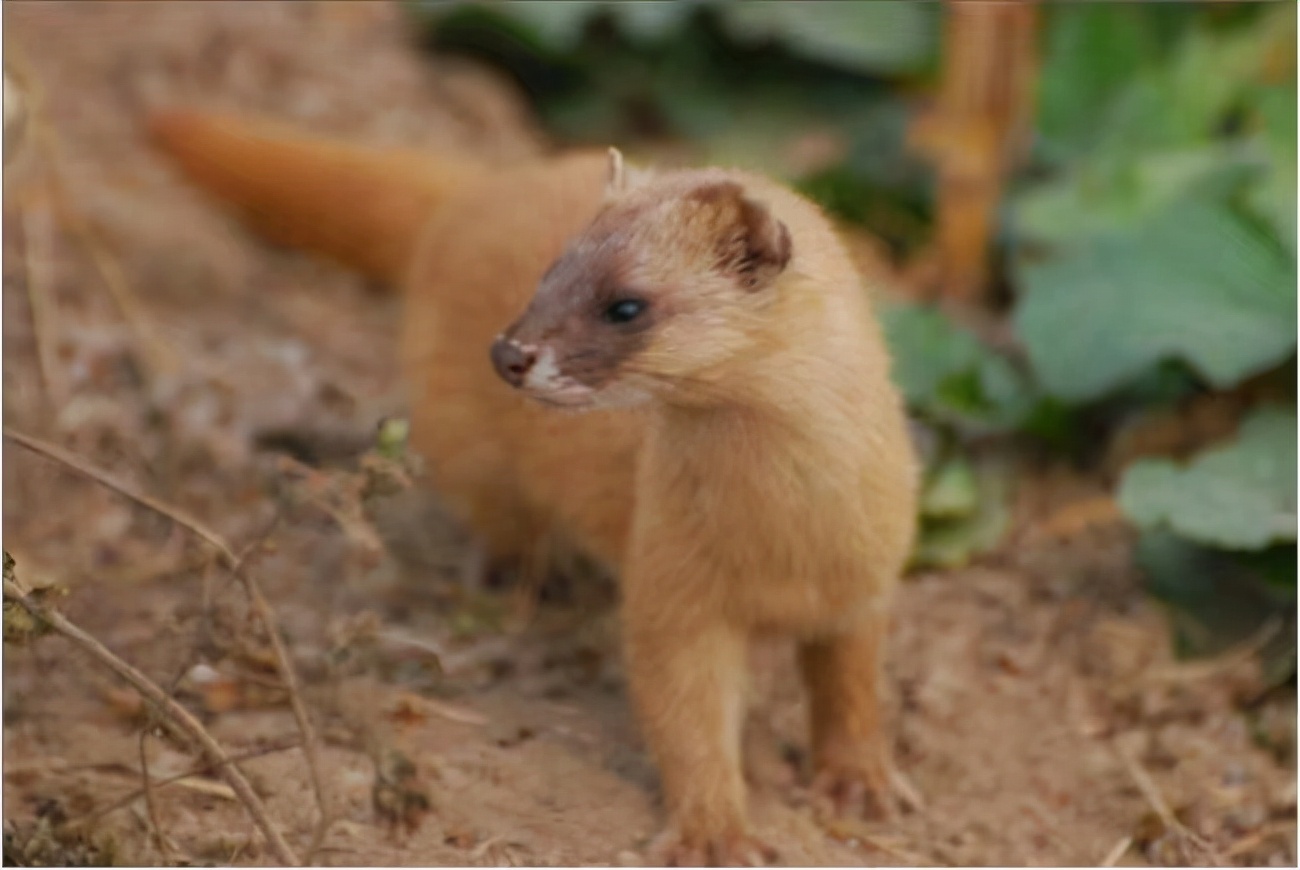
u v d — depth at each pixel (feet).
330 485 23.25
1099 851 24.49
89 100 41.22
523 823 23.86
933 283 38.01
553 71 44.86
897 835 24.70
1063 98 38.19
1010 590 29.84
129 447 30.89
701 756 23.54
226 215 38.50
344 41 45.14
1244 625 28.40
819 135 42.86
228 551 23.09
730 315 21.13
